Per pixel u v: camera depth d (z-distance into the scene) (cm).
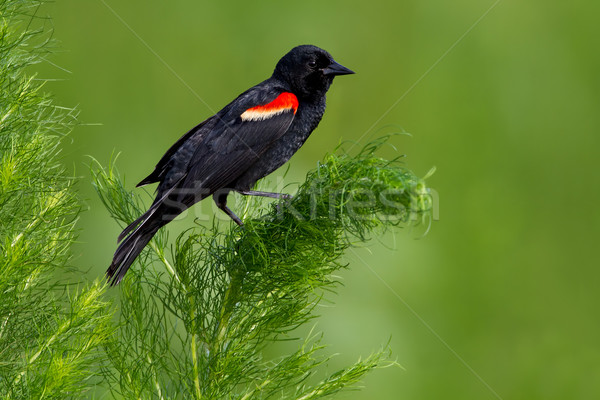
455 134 1265
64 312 520
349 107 1270
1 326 510
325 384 543
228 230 578
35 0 554
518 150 1255
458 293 1128
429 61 1284
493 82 1295
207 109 1218
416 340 1044
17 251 503
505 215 1218
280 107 848
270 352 908
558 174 1245
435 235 1181
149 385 532
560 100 1278
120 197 616
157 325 543
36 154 530
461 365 1055
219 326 555
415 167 1258
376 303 1037
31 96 537
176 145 811
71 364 489
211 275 558
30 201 534
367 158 532
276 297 557
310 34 1273
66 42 1170
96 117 1153
